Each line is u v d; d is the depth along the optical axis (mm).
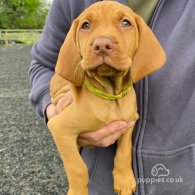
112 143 320
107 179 352
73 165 297
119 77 279
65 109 302
